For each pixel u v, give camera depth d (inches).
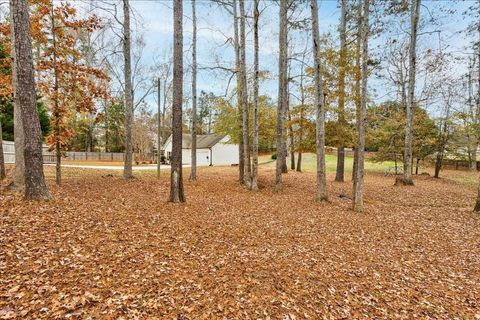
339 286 179.6
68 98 390.6
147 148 1788.9
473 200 481.1
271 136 696.4
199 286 161.3
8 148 811.4
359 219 343.9
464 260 234.2
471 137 796.6
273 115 684.1
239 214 338.3
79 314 125.3
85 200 323.6
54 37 374.3
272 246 237.9
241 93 616.1
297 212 366.9
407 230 308.2
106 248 195.5
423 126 799.1
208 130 1857.8
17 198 280.7
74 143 1796.3
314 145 623.5
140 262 181.8
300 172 901.8
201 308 141.0
